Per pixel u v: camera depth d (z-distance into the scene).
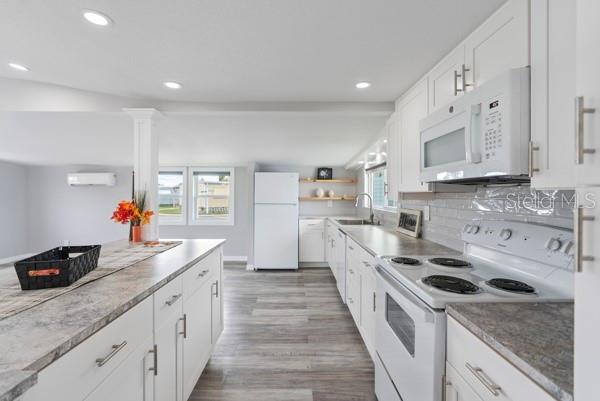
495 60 1.26
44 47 1.71
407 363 1.24
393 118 2.59
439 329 1.01
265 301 3.40
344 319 2.90
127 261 1.66
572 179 0.80
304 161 5.01
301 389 1.87
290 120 3.05
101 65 1.94
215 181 5.51
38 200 5.38
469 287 1.14
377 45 1.64
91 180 5.16
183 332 1.55
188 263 1.62
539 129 0.91
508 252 1.36
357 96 2.46
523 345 0.72
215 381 1.94
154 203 2.59
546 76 0.88
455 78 1.53
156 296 1.25
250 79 2.13
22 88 2.36
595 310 0.48
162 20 1.43
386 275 1.55
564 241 1.12
